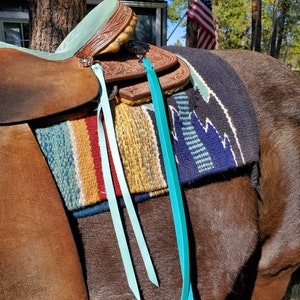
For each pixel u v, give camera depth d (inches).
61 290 28.7
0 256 27.5
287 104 40.9
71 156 30.1
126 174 31.1
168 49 43.5
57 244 28.6
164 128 31.5
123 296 32.3
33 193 28.3
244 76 41.5
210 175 35.1
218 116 35.9
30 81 30.9
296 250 40.7
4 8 246.1
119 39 33.8
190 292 32.3
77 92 30.7
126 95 32.4
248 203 37.1
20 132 28.7
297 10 460.1
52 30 81.6
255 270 43.5
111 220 31.7
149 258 31.4
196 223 34.9
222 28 655.1
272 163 39.9
